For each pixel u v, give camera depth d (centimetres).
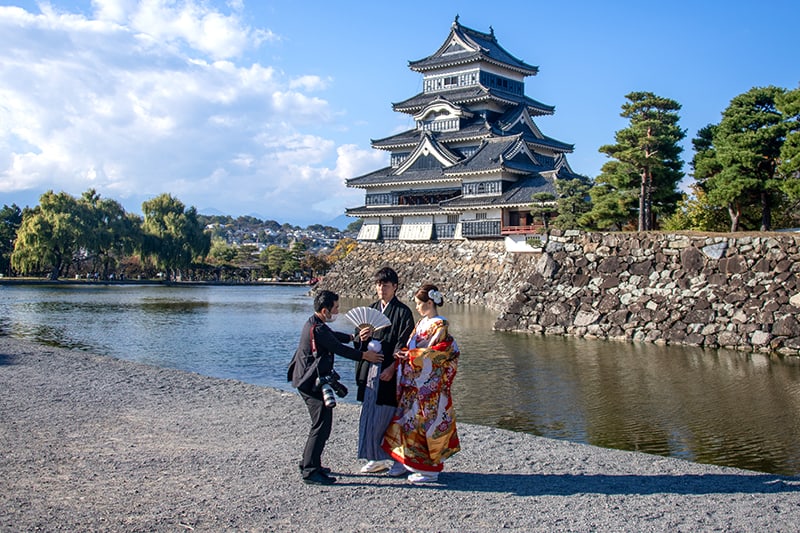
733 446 1507
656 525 738
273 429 1186
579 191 5203
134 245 11181
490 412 1834
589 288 3444
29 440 1096
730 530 725
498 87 8538
